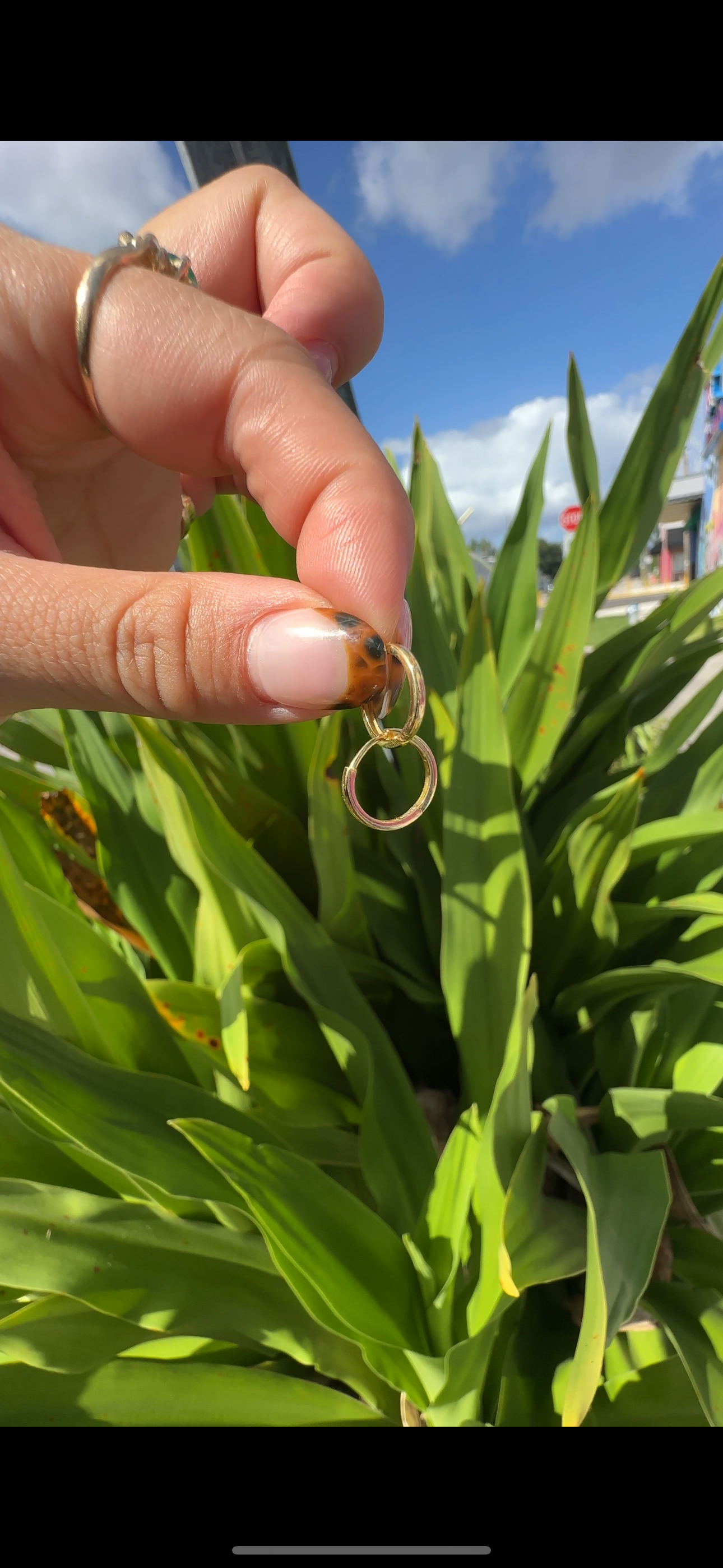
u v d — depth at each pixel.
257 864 0.17
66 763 0.27
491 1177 0.13
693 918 0.20
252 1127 0.15
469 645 0.17
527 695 0.21
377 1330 0.13
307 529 0.11
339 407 0.12
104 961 0.17
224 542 0.20
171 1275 0.13
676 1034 0.21
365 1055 0.16
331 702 0.09
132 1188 0.15
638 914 0.18
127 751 0.21
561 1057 0.19
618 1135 0.17
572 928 0.19
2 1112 0.15
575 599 0.20
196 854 0.17
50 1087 0.13
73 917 0.16
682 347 0.24
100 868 0.21
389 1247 0.14
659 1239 0.12
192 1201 0.15
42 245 0.12
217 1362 0.15
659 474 0.26
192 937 0.21
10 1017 0.14
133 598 0.09
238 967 0.15
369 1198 0.19
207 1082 0.18
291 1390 0.14
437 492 0.27
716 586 0.21
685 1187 0.17
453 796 0.17
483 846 0.16
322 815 0.17
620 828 0.16
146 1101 0.15
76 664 0.09
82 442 0.14
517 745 0.21
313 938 0.17
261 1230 0.15
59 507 0.15
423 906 0.20
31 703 0.10
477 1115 0.14
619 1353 0.16
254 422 0.12
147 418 0.12
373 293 0.16
